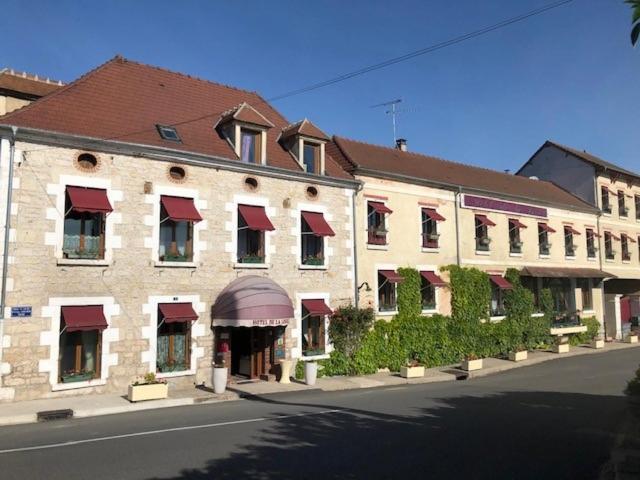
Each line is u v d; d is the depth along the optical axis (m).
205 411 14.22
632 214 43.28
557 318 34.66
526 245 33.09
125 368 17.08
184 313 18.14
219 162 19.56
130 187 17.62
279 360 20.89
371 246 24.58
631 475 7.73
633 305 42.22
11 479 8.04
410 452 9.66
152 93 20.95
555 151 41.84
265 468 8.59
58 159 16.31
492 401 15.93
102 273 16.86
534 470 8.62
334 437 10.79
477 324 28.75
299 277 21.78
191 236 19.09
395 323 24.98
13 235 15.34
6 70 19.75
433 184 27.53
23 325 15.32
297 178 21.92
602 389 18.64
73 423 12.68
